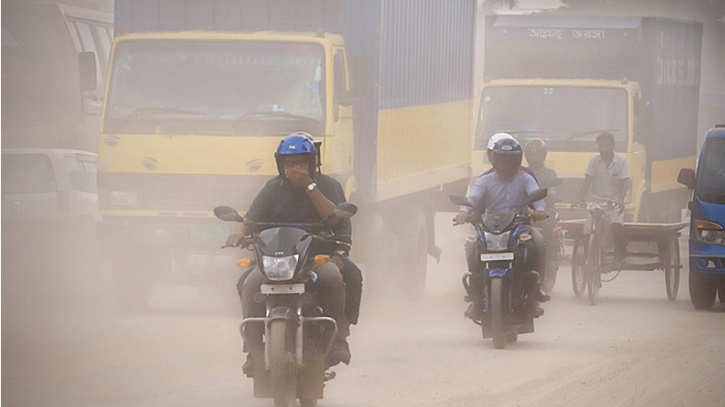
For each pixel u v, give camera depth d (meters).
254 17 24.39
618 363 17.81
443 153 31.00
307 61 22.72
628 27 39.06
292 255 12.84
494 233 18.92
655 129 41.34
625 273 34.19
